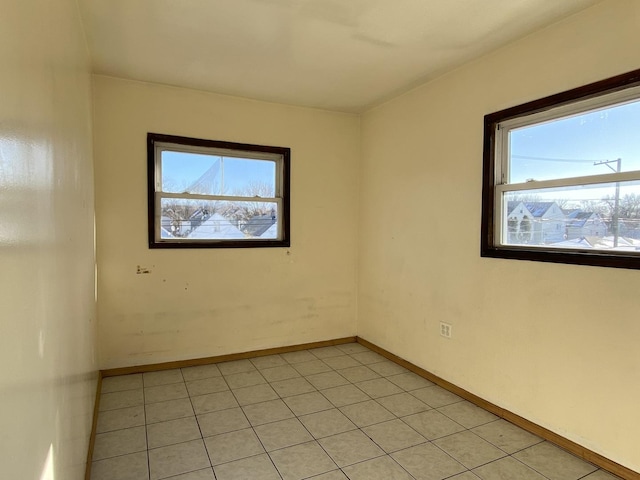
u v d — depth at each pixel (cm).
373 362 363
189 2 209
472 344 279
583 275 211
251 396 287
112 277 319
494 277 262
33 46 97
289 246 389
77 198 184
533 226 245
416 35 243
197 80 321
